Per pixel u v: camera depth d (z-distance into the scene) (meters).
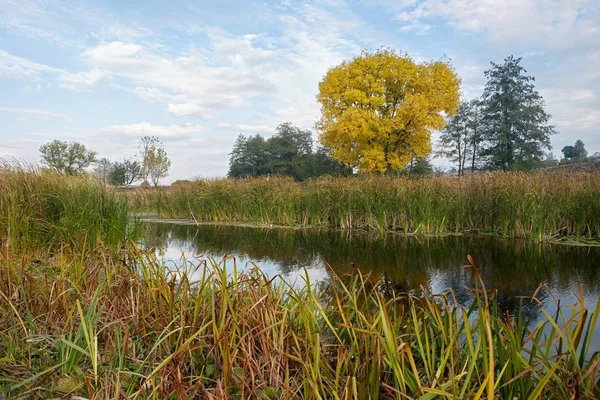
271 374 2.24
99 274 3.95
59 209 6.66
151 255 4.07
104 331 2.72
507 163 32.97
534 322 3.73
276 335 2.41
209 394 1.97
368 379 2.19
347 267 6.46
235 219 14.29
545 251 7.71
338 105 25.12
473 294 4.82
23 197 6.41
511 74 34.31
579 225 9.14
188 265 6.33
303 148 50.38
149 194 17.59
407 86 24.97
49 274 4.21
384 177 12.85
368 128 23.36
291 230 11.70
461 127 38.62
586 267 6.26
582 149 48.31
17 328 2.70
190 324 2.77
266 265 6.62
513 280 5.50
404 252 7.84
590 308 4.12
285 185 13.68
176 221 14.20
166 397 2.06
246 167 50.78
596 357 2.02
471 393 1.88
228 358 2.23
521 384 1.96
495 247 8.29
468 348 2.20
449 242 9.09
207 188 14.98
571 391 1.90
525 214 9.45
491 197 10.61
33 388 2.09
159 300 2.92
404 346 2.07
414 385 2.02
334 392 1.96
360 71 23.95
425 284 5.34
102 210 7.08
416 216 10.73
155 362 2.45
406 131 24.11
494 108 34.16
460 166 39.50
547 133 33.53
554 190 9.48
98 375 2.26
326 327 2.96
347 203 12.04
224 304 2.50
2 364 2.26
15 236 5.48
